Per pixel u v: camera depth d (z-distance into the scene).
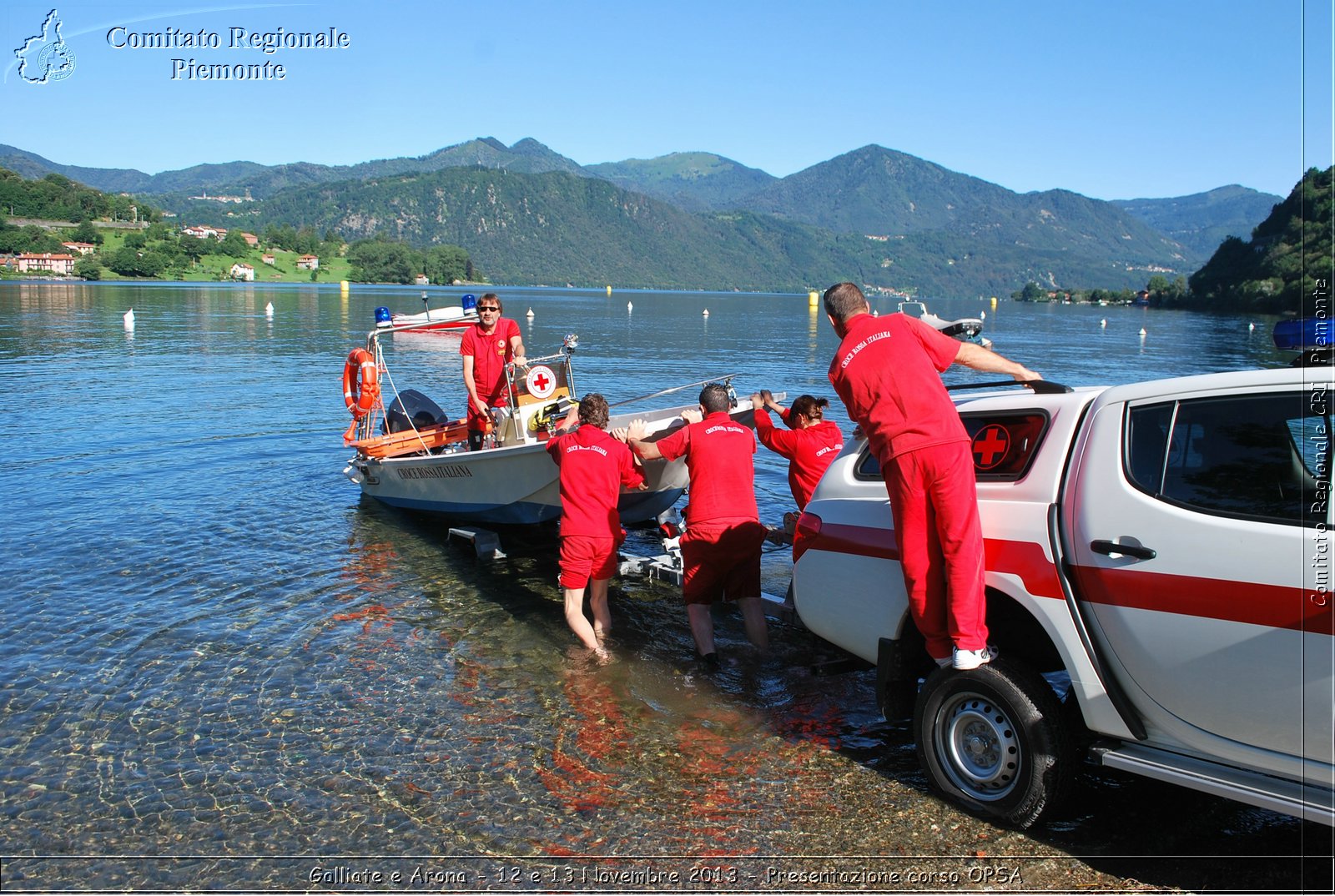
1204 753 3.33
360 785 4.22
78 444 12.62
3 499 9.59
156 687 5.25
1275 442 3.21
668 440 6.06
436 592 7.10
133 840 3.78
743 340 36.72
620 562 7.77
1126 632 3.45
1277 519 3.12
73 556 7.68
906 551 3.89
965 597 3.73
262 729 4.76
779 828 3.87
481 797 4.12
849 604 4.54
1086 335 42.72
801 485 6.76
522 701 5.16
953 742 3.99
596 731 4.79
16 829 3.84
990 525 3.89
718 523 5.80
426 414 10.55
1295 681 2.99
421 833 3.84
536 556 8.23
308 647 5.89
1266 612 3.05
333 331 39.34
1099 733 3.60
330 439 13.37
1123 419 3.66
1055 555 3.63
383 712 4.98
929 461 3.77
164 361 24.45
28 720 4.82
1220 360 26.69
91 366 22.70
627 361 25.75
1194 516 3.30
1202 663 3.23
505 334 9.01
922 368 3.93
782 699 5.22
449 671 5.56
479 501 8.63
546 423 8.73
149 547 8.02
